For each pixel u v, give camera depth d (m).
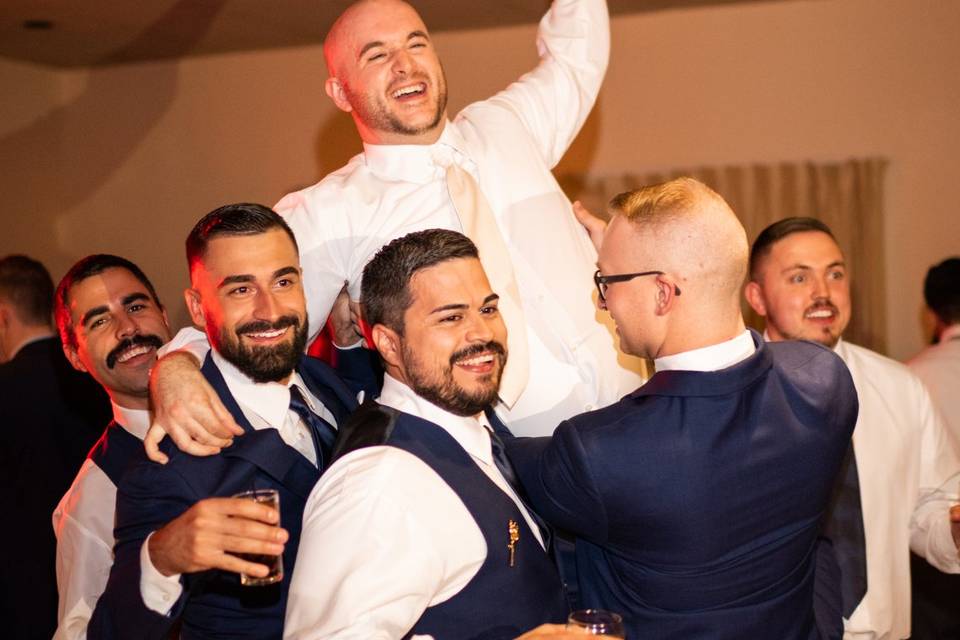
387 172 2.71
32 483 3.39
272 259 2.20
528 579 2.13
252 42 8.10
